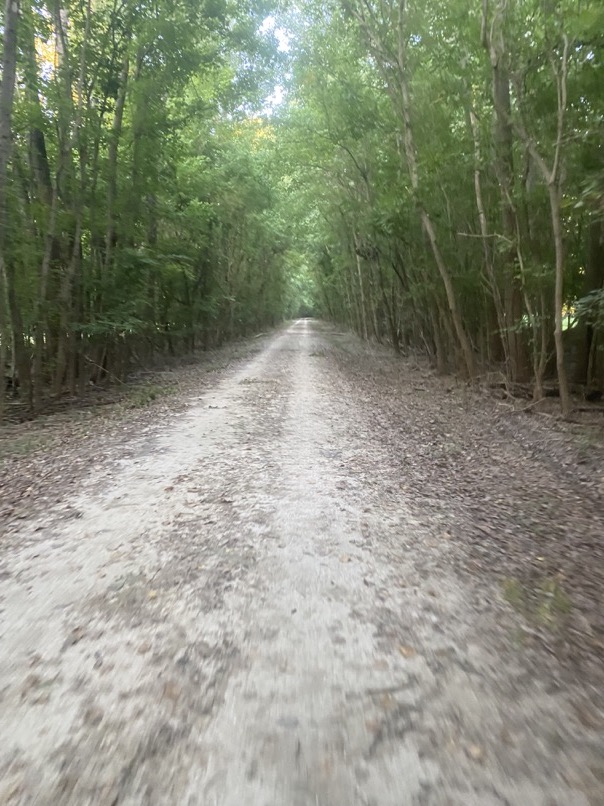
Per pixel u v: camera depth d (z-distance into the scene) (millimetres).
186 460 8547
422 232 18578
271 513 6258
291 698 3107
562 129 11211
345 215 31047
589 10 9328
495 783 2482
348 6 16656
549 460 8930
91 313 18391
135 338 23406
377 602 4266
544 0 10469
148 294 22906
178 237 26594
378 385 19016
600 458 8500
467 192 16312
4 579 4648
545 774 2539
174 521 5996
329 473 7918
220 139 28672
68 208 16766
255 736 2791
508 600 4309
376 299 36844
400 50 15891
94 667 3400
